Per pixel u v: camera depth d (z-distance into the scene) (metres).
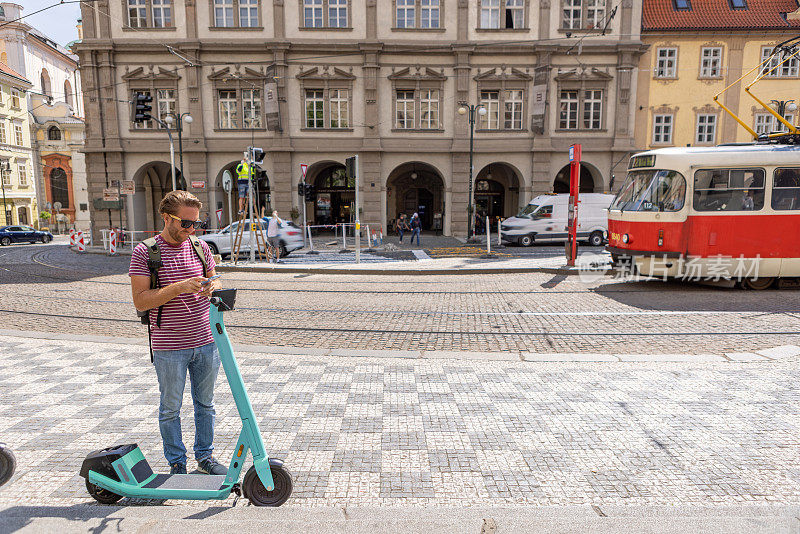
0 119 43.81
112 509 2.56
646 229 10.66
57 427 4.18
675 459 3.64
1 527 2.32
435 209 34.12
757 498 3.15
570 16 27.52
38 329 7.83
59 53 56.16
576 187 13.73
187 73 27.23
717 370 5.54
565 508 2.69
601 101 27.97
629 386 5.07
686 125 28.25
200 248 3.25
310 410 4.52
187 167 27.97
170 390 3.12
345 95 27.88
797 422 4.22
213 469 3.26
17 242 35.44
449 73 27.89
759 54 27.91
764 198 10.12
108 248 25.25
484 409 4.54
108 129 27.62
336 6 27.52
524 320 8.21
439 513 2.63
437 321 8.20
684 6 28.48
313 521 2.40
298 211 28.14
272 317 8.59
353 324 8.04
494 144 28.19
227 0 27.33
